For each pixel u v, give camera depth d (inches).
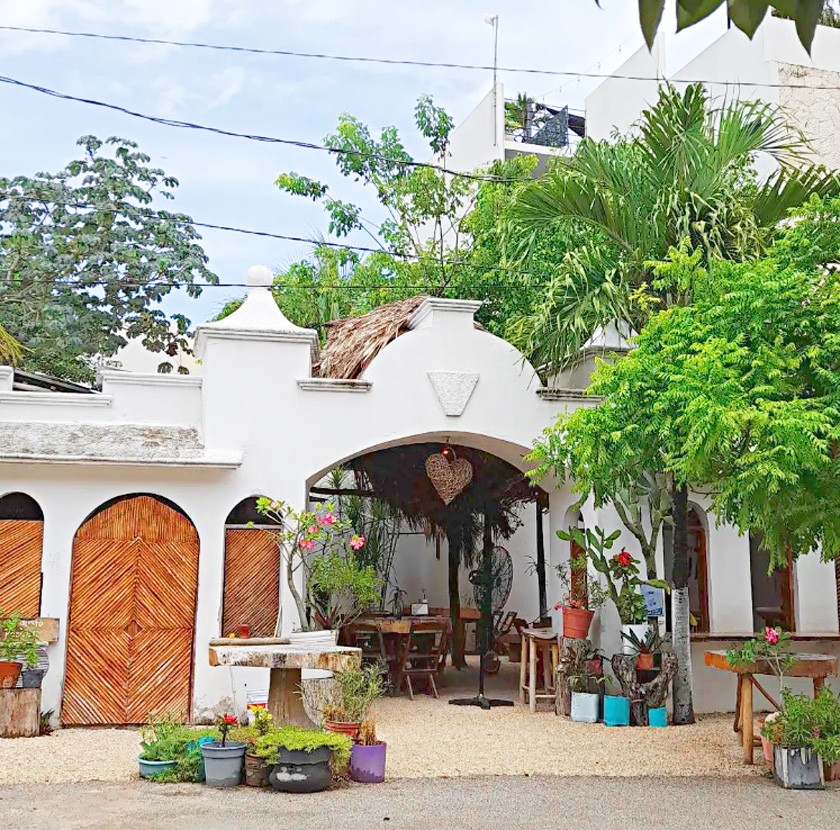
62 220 836.0
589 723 448.1
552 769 351.9
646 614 465.7
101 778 322.7
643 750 385.7
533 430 486.6
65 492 426.9
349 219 818.2
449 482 498.3
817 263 359.6
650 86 824.9
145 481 434.0
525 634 506.9
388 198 821.2
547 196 458.6
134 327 851.4
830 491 314.2
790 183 457.7
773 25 697.6
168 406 482.3
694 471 327.6
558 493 530.3
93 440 435.2
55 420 463.8
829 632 503.2
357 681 350.9
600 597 466.3
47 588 419.5
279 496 448.1
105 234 840.9
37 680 401.1
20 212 824.9
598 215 458.3
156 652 425.7
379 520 652.7
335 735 323.9
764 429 300.2
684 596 451.5
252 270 474.9
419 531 730.8
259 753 314.3
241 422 450.0
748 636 486.3
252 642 385.4
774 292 329.7
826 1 60.3
